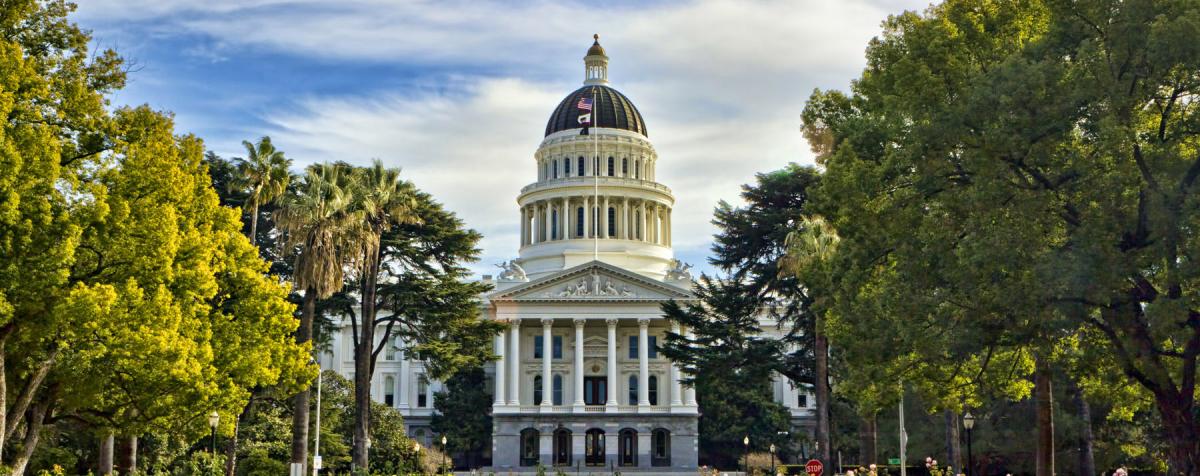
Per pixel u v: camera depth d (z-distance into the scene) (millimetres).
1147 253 31906
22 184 31672
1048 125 32500
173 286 37094
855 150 40812
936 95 36344
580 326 117438
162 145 36219
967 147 34594
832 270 41938
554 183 139875
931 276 36250
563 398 121000
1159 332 31422
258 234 70250
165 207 34812
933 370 38781
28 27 36031
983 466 78188
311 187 54875
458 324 70625
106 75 37406
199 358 38625
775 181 64312
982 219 33781
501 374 116562
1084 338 38188
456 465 121812
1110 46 33031
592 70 153500
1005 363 41344
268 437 68688
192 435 43000
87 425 40656
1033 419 74062
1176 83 32469
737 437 113438
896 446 83688
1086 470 68562
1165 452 57875
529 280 128500
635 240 139375
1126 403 43219
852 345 38969
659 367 120688
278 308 44156
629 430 116438
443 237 69812
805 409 129750
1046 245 33062
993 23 37938
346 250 55188
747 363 65125
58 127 34969
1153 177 32562
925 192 36906
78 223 32969
